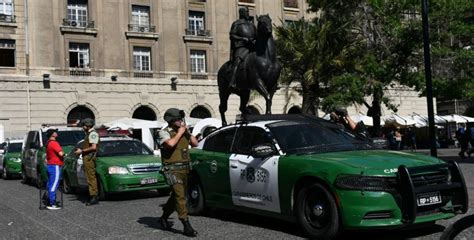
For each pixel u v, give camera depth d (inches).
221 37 1686.8
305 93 1083.9
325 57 1038.4
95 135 503.5
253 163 335.0
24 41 1401.3
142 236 325.4
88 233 343.9
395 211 268.2
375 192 266.7
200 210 386.3
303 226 295.9
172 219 386.6
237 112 1674.5
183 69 1620.3
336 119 443.2
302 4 1830.7
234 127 372.2
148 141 1206.3
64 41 1453.0
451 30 970.1
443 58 994.1
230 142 368.5
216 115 1656.0
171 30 1608.0
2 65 1382.9
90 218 409.7
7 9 1398.9
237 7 1720.0
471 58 970.1
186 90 1610.5
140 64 1569.9
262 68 474.3
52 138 486.3
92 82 1471.5
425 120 1563.7
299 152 318.3
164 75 1588.3
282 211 312.5
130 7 1550.2
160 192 565.0
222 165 362.3
